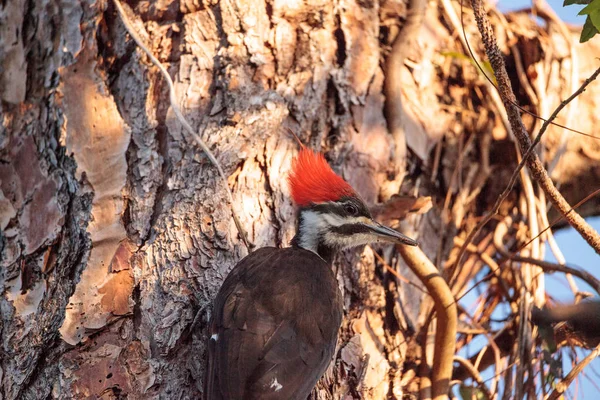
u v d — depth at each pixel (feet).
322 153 34.58
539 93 42.09
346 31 35.91
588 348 37.22
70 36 33.78
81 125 32.40
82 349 29.37
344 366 32.99
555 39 43.91
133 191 31.86
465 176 40.68
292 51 35.04
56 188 32.14
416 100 39.32
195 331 29.78
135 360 29.30
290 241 32.65
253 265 29.71
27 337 30.25
